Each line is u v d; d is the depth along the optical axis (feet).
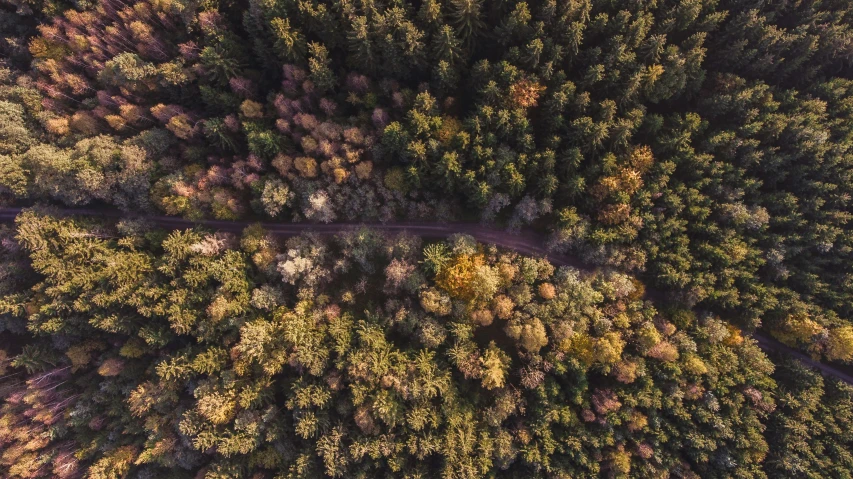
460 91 183.01
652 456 184.55
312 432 185.57
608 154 170.19
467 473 181.47
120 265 185.98
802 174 180.34
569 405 189.67
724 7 179.52
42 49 189.98
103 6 186.09
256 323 185.78
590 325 184.65
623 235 177.06
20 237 181.57
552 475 186.19
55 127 188.34
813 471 176.24
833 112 183.11
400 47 161.27
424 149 168.76
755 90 178.50
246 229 190.90
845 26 173.58
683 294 182.09
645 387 183.42
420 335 184.44
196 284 185.26
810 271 182.91
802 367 187.73
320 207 179.22
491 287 172.65
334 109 179.93
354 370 179.52
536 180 175.22
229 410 186.60
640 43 167.12
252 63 186.29
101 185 184.85
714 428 180.65
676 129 178.81
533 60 161.48
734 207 175.94
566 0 157.17
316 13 158.71
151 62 183.01
